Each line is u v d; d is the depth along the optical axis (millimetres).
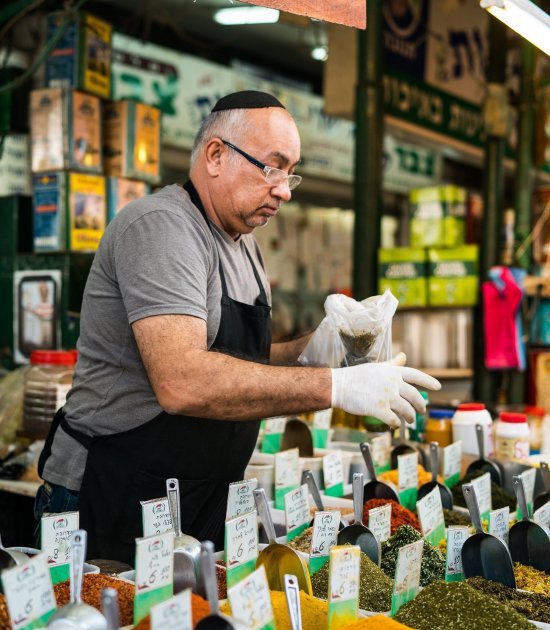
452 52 5199
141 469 1827
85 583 1387
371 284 4258
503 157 5152
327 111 4527
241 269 2002
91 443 1867
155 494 1837
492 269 4770
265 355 2055
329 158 6840
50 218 3496
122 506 1841
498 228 5117
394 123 4590
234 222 1882
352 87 4453
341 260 7469
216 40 6570
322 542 1562
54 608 1150
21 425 2828
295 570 1409
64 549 1431
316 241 7188
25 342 3590
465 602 1345
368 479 2402
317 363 2045
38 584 1127
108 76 3662
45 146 3500
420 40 4898
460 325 4969
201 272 1738
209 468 1884
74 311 3504
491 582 1511
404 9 4766
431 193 4969
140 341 1660
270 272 6758
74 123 3475
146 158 3775
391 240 7641
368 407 1615
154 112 3822
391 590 1482
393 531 1848
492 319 4754
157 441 1813
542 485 2373
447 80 5152
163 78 5398
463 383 4980
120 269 1723
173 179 5719
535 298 5297
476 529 1624
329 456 2297
